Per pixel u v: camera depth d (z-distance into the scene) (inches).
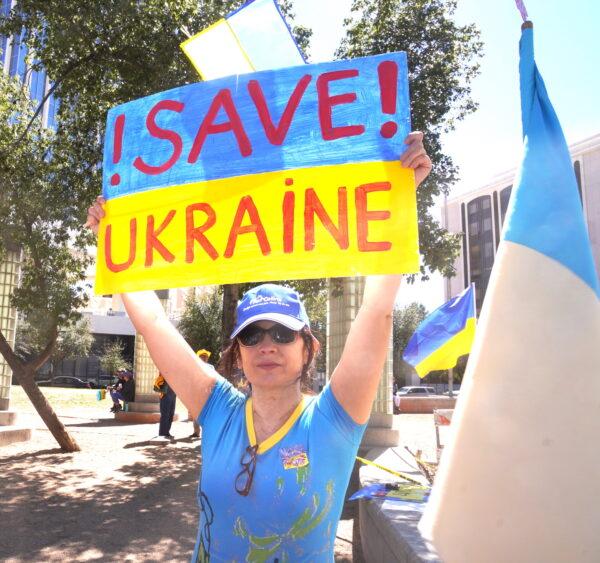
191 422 639.1
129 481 302.2
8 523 220.2
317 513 68.6
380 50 388.5
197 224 90.6
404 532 129.9
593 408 68.4
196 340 911.7
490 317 74.2
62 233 389.4
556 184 77.2
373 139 85.3
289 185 87.1
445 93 385.1
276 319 73.4
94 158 391.2
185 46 109.3
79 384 1641.2
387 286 77.9
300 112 89.4
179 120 96.0
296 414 74.2
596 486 66.7
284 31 109.3
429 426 656.4
